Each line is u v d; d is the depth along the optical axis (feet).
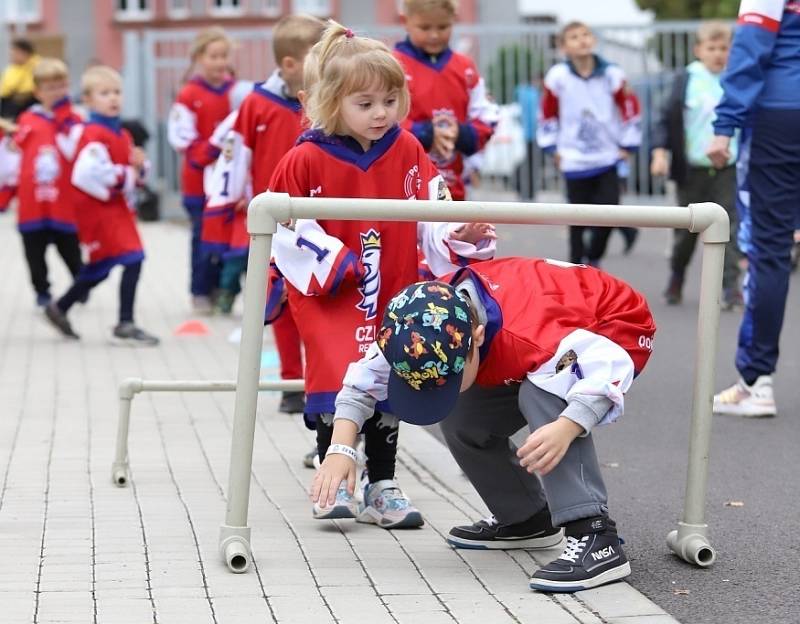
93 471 18.67
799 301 35.45
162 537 15.17
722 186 33.63
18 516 16.14
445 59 22.12
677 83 33.86
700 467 14.06
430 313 12.30
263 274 13.34
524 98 56.65
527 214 13.30
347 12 101.55
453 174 22.09
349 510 15.87
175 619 12.39
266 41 59.72
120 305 30.58
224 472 18.62
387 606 12.76
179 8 101.35
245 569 13.79
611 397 12.72
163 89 60.80
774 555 14.55
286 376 21.99
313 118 15.43
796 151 20.83
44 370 27.27
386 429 15.70
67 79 34.63
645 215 13.43
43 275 35.01
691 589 13.35
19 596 13.04
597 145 35.88
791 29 20.75
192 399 24.21
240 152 23.38
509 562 14.30
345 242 15.28
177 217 62.85
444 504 16.85
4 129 34.86
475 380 13.33
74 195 30.48
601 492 13.34
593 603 12.80
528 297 13.23
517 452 13.41
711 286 13.66
